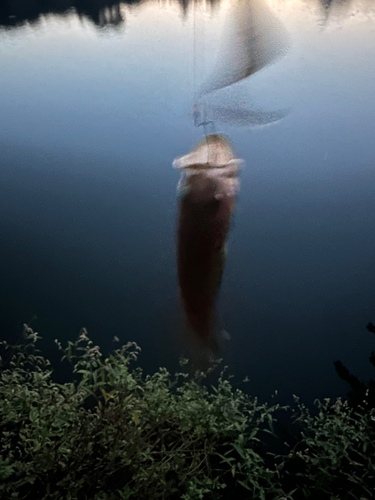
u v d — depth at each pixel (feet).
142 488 5.30
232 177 8.07
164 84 13.00
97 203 9.00
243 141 10.35
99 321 7.28
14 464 5.16
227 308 7.41
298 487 5.65
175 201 7.96
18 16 20.16
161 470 5.38
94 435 5.50
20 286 7.71
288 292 7.63
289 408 6.37
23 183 9.60
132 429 5.48
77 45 16.87
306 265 7.92
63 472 5.32
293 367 6.75
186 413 5.90
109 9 20.22
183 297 7.44
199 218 7.64
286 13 17.72
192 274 7.47
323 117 11.48
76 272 7.76
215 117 11.57
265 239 8.26
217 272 7.55
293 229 8.38
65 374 6.64
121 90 12.91
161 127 11.05
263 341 7.09
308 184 9.27
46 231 8.54
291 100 12.19
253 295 7.45
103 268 7.86
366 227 8.60
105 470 5.35
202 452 5.69
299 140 10.45
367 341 7.00
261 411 6.36
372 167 9.71
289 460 5.90
